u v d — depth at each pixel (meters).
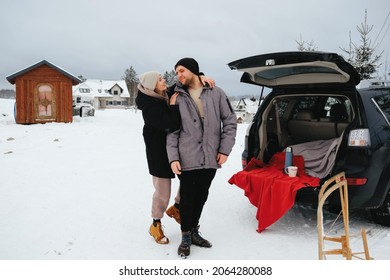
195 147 3.13
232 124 3.27
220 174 6.34
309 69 3.71
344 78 3.63
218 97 3.25
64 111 14.43
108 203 4.49
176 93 3.19
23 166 6.29
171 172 3.24
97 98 58.72
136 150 8.45
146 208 4.34
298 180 3.64
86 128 12.55
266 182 3.72
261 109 4.40
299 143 4.71
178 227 3.81
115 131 12.15
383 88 4.08
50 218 3.93
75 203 4.45
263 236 3.62
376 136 3.57
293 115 4.85
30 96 13.84
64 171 6.04
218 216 4.20
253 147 4.36
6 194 4.71
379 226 3.88
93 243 3.36
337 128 4.31
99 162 6.86
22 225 3.72
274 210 3.59
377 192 3.56
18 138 9.44
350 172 3.46
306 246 3.37
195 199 3.32
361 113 3.59
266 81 4.28
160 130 3.23
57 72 14.16
